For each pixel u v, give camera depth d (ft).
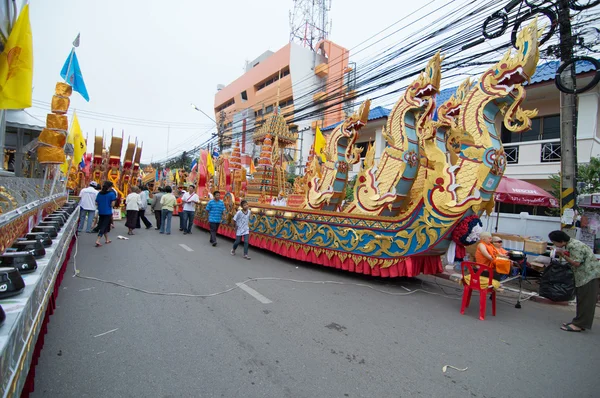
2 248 9.07
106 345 11.48
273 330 13.52
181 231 44.57
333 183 26.30
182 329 13.14
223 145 87.86
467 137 19.06
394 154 22.06
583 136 35.12
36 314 7.41
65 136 22.11
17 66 12.02
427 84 20.08
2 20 12.55
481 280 17.01
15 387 5.18
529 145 40.70
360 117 24.91
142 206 44.32
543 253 26.03
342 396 9.29
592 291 15.17
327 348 12.19
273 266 25.93
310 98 105.50
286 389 9.46
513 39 22.88
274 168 37.81
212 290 18.51
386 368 11.00
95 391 8.88
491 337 14.17
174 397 8.81
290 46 108.37
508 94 17.92
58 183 29.60
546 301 20.52
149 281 19.65
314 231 25.89
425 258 21.84
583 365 11.98
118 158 59.82
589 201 24.39
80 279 19.33
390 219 21.35
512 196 29.48
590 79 33.24
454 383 10.30
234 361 10.87
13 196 11.16
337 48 113.80
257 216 32.73
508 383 10.48
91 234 37.68
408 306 17.79
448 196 19.06
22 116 36.65
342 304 17.37
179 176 79.05
